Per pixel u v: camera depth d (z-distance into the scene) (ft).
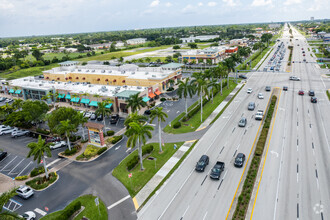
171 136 201.46
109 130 221.05
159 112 169.07
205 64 546.67
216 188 131.44
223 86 349.82
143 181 142.00
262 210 113.50
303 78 376.68
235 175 141.90
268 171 143.74
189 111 256.93
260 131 199.00
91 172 156.25
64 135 208.54
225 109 257.96
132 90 285.84
